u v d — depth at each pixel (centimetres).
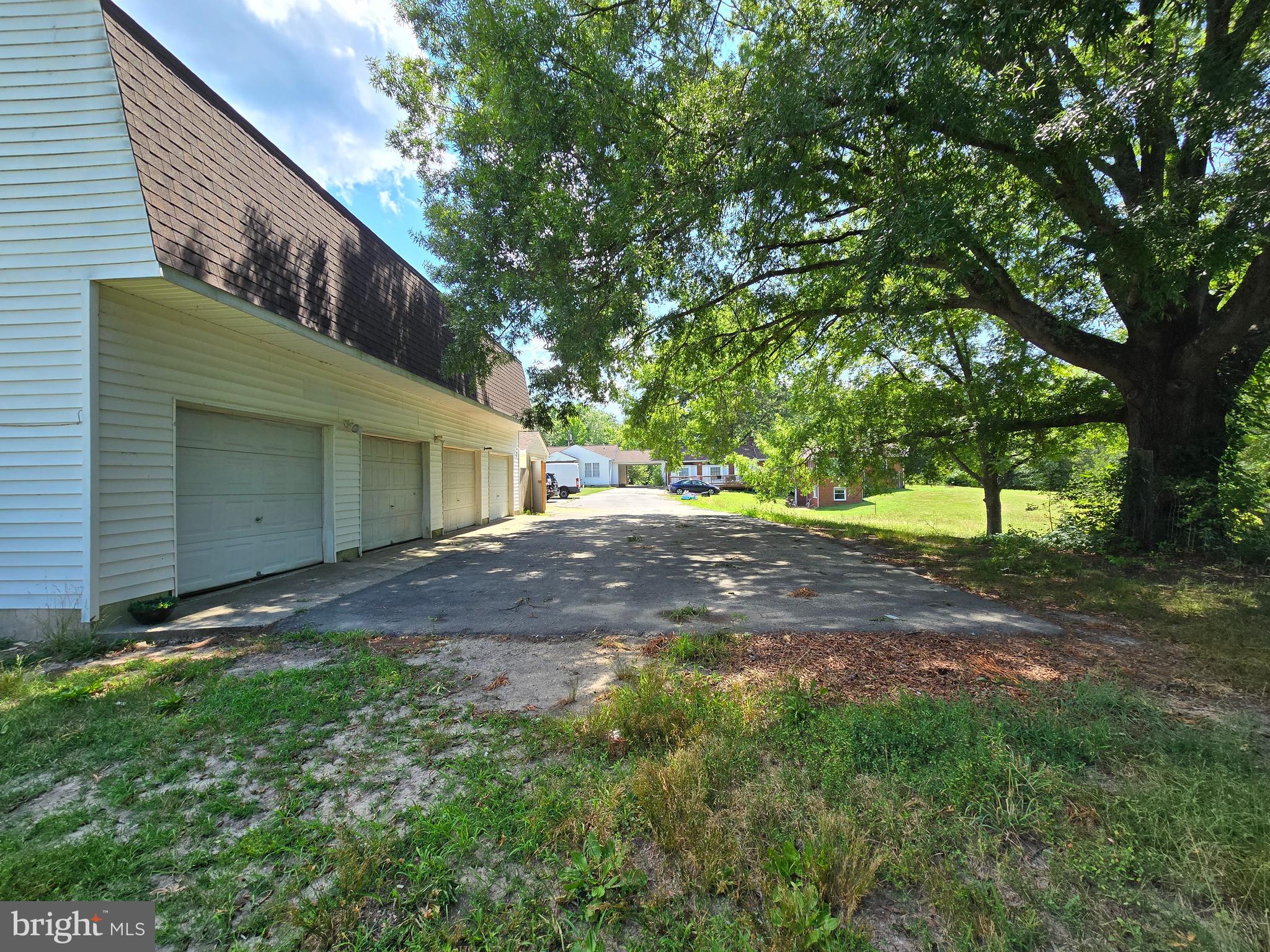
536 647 482
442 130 1069
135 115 523
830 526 1529
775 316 1176
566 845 220
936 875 199
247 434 776
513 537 1341
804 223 910
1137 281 698
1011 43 528
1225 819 216
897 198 664
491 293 876
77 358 534
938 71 539
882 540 1239
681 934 181
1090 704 330
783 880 195
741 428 1919
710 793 247
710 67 847
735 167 694
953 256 666
